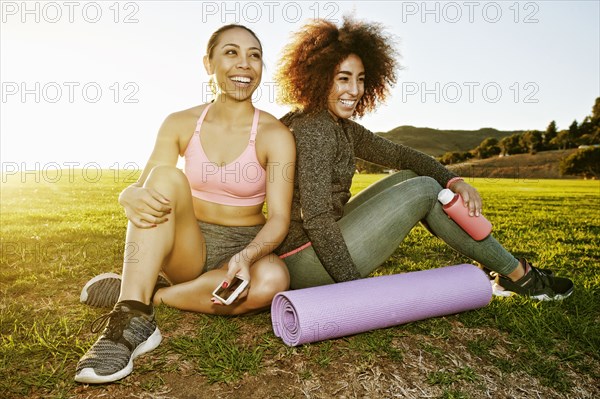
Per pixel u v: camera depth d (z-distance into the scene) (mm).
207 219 2527
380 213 2568
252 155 2436
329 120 2549
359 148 2949
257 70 2434
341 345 2326
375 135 3004
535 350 2377
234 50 2396
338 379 2041
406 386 2025
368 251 2582
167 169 2178
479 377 2121
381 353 2260
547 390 2086
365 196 2848
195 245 2387
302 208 2432
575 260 4410
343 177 2572
